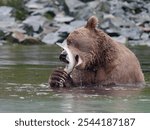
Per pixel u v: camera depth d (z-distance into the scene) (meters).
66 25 37.66
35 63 21.86
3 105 12.12
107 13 40.94
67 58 14.35
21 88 14.65
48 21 38.12
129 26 38.66
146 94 13.94
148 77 17.64
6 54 26.72
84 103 12.52
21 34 35.28
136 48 31.34
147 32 38.34
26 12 40.16
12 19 38.19
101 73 15.10
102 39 15.12
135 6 42.62
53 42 35.09
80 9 40.41
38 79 16.58
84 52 14.79
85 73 15.05
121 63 15.22
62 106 12.09
